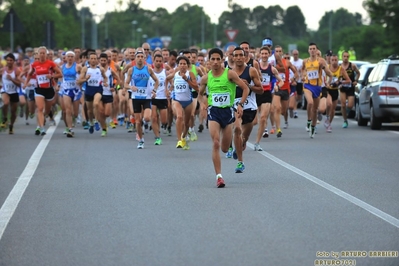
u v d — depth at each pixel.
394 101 50.28
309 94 45.62
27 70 54.00
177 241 18.52
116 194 25.56
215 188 26.52
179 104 39.31
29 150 39.31
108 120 62.81
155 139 42.59
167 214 21.95
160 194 25.39
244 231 19.52
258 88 30.89
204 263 16.44
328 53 58.53
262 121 38.53
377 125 51.78
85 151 38.72
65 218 21.67
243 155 36.59
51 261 16.95
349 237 18.77
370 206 23.00
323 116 68.44
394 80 50.66
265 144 41.84
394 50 156.62
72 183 28.14
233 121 27.50
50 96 47.94
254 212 22.05
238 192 25.61
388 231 19.45
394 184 27.45
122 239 18.88
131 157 36.00
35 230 20.16
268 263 16.36
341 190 26.03
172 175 29.88
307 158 35.28
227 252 17.34
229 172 30.62
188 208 22.83
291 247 17.75
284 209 22.48
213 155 26.88
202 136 47.09
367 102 52.91
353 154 37.00
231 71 27.27
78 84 46.19
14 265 16.72
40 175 30.30
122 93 50.78
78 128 53.88
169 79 42.41
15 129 52.72
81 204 23.84
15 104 48.62
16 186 27.61
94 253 17.55
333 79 51.91
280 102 46.94
